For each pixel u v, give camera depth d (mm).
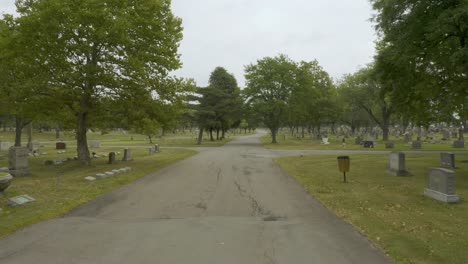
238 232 6609
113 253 5469
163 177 14211
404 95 17172
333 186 11938
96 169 16984
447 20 11906
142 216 7910
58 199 9539
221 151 31000
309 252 5516
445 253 5406
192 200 9688
